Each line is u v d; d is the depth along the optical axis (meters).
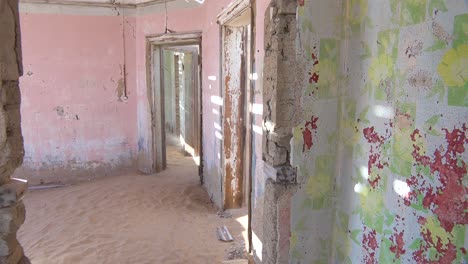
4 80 2.05
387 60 1.79
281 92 2.17
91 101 6.86
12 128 2.12
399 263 1.72
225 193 5.18
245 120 5.10
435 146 1.50
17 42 2.18
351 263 2.13
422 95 1.56
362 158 2.01
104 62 6.84
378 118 1.87
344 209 2.20
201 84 6.23
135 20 6.93
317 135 2.22
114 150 7.12
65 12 6.51
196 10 6.02
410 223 1.65
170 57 11.62
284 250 2.26
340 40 2.16
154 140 7.20
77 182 6.93
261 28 3.12
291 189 2.22
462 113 1.38
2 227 2.07
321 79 2.18
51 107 6.64
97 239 4.38
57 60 6.57
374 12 1.88
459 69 1.38
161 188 6.29
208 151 5.93
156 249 4.07
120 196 5.91
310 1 2.10
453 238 1.43
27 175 6.65
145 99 7.02
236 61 4.93
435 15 1.48
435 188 1.50
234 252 3.93
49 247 4.19
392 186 1.76
